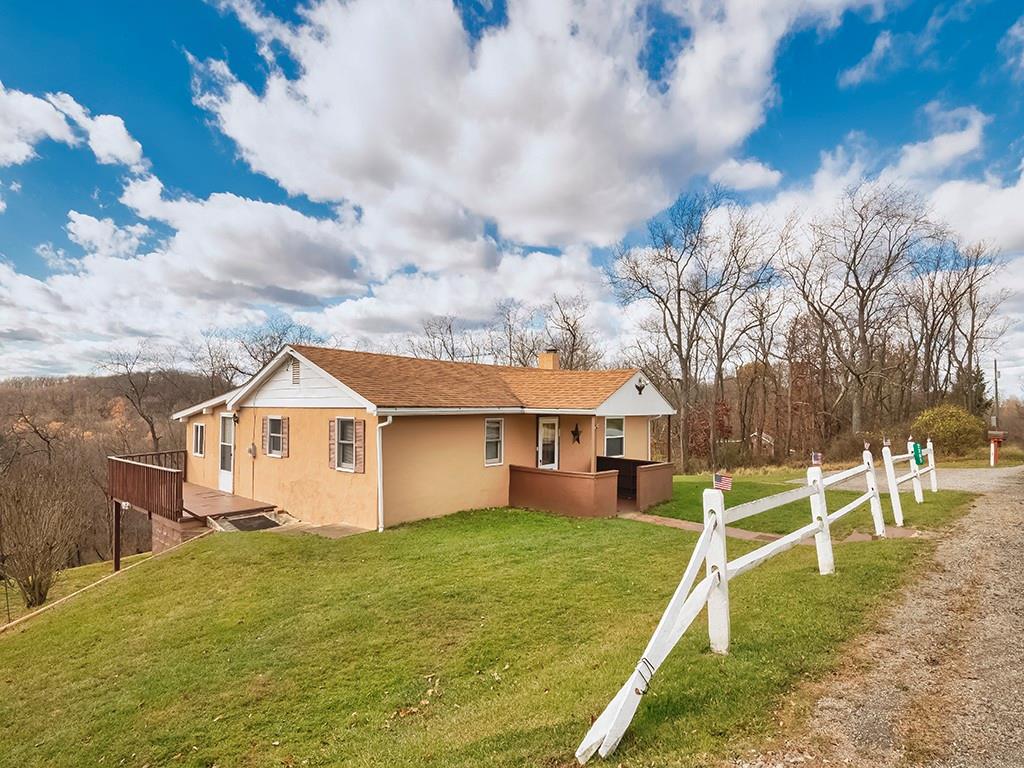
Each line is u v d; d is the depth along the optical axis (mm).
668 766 2838
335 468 12383
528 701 4102
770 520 11555
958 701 3330
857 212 32531
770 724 3168
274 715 4816
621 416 16375
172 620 7312
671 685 3645
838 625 4594
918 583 5707
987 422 33844
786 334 35719
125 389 35500
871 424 32219
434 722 4305
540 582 7512
